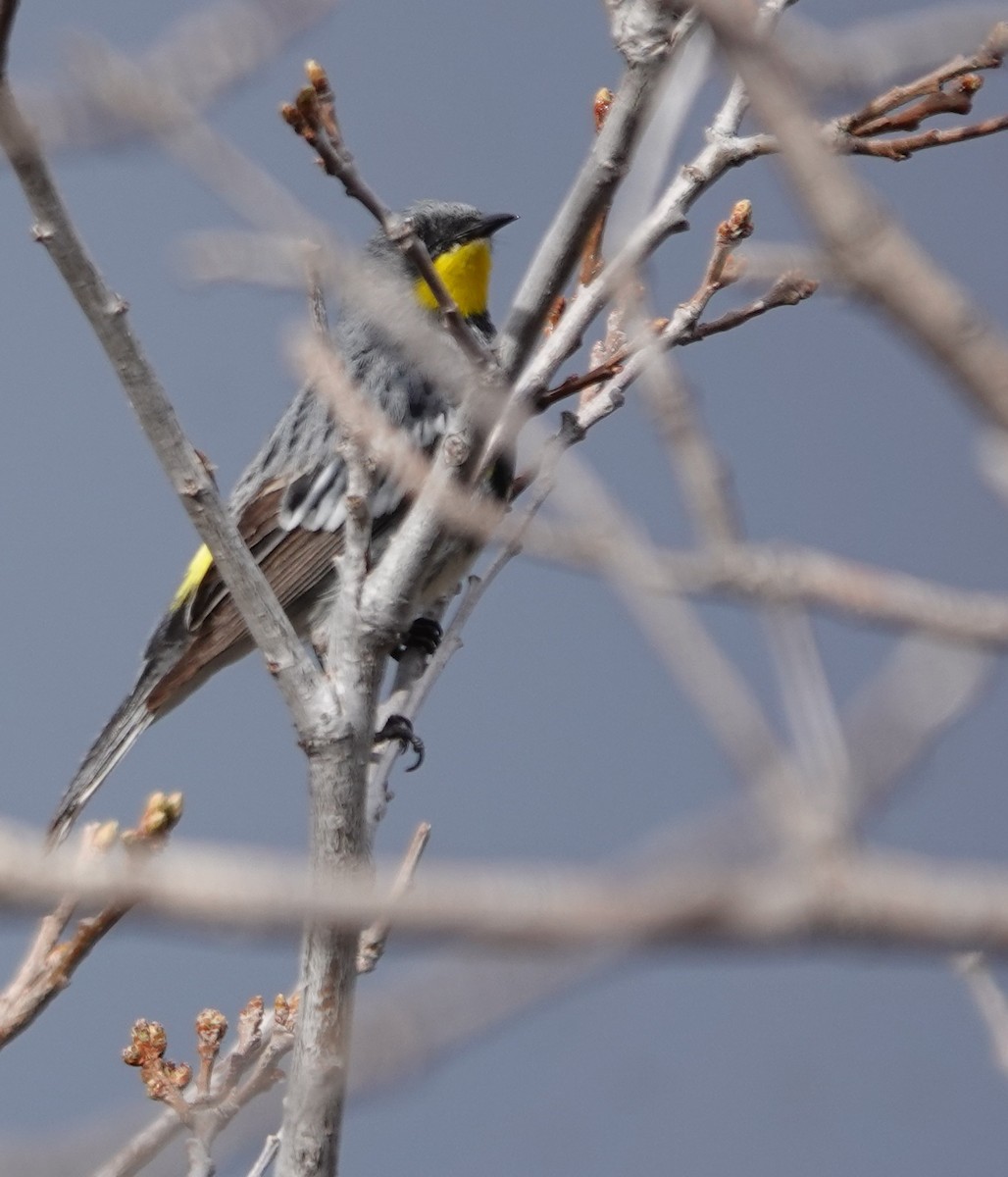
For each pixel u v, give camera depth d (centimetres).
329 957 881
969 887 376
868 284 431
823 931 376
